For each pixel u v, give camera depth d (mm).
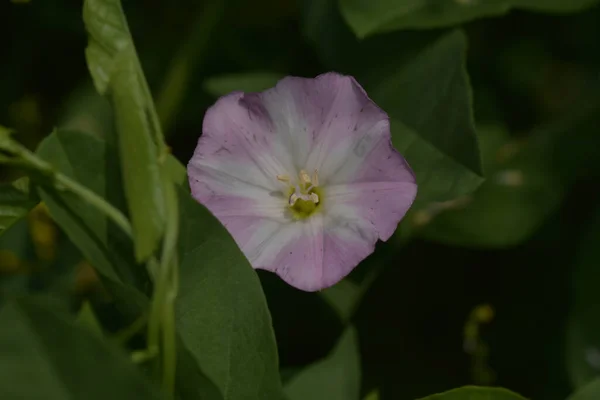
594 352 220
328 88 194
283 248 193
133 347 189
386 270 223
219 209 193
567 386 222
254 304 181
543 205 224
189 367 180
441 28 218
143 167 177
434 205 220
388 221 190
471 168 202
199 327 181
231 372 181
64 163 186
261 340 181
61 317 162
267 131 196
